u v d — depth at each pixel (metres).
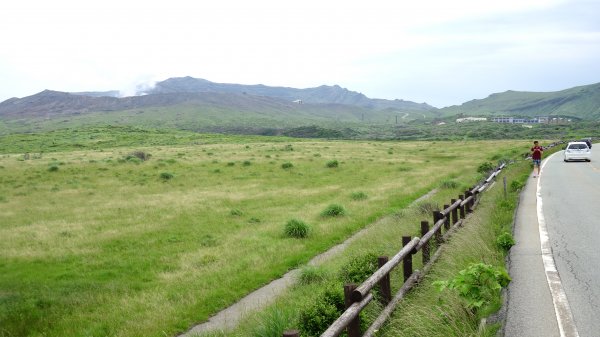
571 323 5.97
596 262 8.90
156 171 44.50
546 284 7.61
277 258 15.40
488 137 165.00
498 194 19.78
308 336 7.16
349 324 5.54
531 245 10.50
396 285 8.45
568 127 199.75
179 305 11.31
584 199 18.14
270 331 7.57
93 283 13.48
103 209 26.75
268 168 46.53
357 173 43.09
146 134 146.00
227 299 11.72
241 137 135.62
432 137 182.50
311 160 53.25
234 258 15.68
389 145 87.81
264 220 22.80
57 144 107.88
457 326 5.83
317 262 14.69
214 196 30.94
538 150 28.05
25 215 25.36
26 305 11.59
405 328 6.02
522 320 6.14
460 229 11.93
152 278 13.97
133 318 10.62
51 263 16.12
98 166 47.41
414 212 18.89
